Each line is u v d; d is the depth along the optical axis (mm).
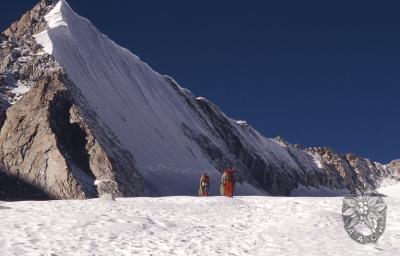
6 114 83125
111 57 151750
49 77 88812
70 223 16266
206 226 17828
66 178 70125
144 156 112438
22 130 78375
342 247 15164
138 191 84000
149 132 130000
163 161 120188
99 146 80312
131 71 158250
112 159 80875
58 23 134250
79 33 140500
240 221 19109
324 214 19469
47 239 14055
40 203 21266
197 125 179125
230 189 28844
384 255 14250
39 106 81562
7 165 74188
